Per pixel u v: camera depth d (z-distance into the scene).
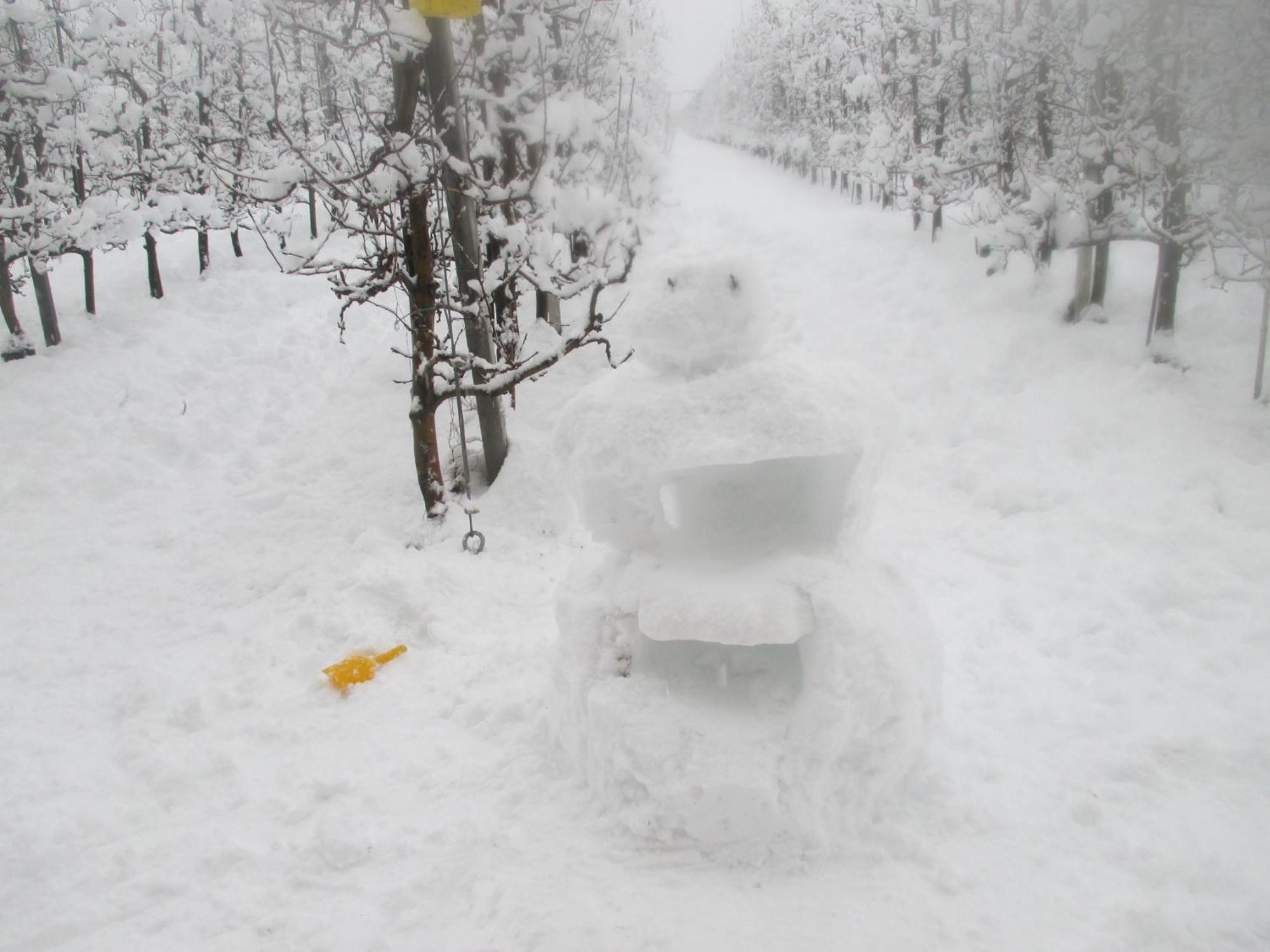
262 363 11.37
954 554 6.04
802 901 2.90
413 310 6.43
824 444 2.81
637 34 9.50
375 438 8.38
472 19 7.57
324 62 11.79
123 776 4.07
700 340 3.03
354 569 6.00
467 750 3.98
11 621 6.10
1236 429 6.88
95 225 11.85
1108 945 2.67
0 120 11.20
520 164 8.41
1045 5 9.45
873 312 10.30
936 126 13.44
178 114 13.71
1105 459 6.91
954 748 3.78
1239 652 4.40
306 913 3.06
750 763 2.98
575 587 3.57
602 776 3.29
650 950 2.74
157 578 6.75
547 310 10.09
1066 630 4.85
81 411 10.28
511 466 7.16
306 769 3.96
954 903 2.88
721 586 3.02
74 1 11.86
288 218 13.66
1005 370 8.61
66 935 3.07
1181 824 3.20
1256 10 6.85
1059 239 8.80
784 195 21.64
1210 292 9.03
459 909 3.01
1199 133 7.58
